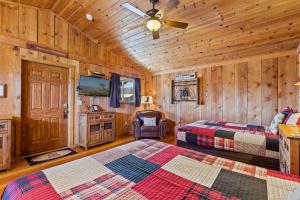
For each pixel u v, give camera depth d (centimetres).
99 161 144
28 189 99
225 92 439
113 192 99
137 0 279
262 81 385
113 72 496
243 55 401
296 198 70
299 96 337
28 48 331
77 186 104
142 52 468
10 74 309
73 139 407
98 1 305
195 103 493
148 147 184
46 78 368
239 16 283
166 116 561
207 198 93
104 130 428
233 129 307
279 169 228
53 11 364
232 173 123
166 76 562
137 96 565
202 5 274
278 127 241
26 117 339
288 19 272
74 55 405
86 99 435
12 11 312
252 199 92
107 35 414
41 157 334
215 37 349
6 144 273
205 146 298
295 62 346
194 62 474
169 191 100
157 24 250
